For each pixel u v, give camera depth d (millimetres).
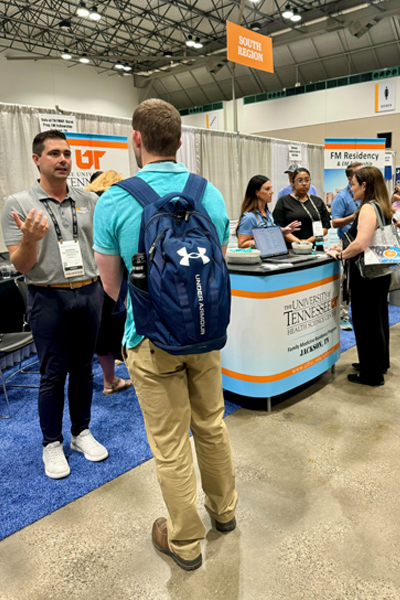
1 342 2615
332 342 2775
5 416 2506
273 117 12133
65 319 1853
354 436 2131
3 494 1776
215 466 1402
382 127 10484
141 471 1918
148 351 1184
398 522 1542
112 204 1132
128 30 11672
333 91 11047
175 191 1170
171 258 1037
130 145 4270
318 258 2574
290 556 1410
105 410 2510
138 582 1338
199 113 13430
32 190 1824
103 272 1211
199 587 1308
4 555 1462
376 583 1297
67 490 1793
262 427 2246
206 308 1054
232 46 3814
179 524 1300
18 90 12711
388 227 2426
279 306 2293
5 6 9852
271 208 6621
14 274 3232
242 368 2375
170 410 1216
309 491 1729
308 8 10352
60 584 1342
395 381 2770
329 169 5160
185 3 9961
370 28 10398
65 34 11484
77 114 3793
